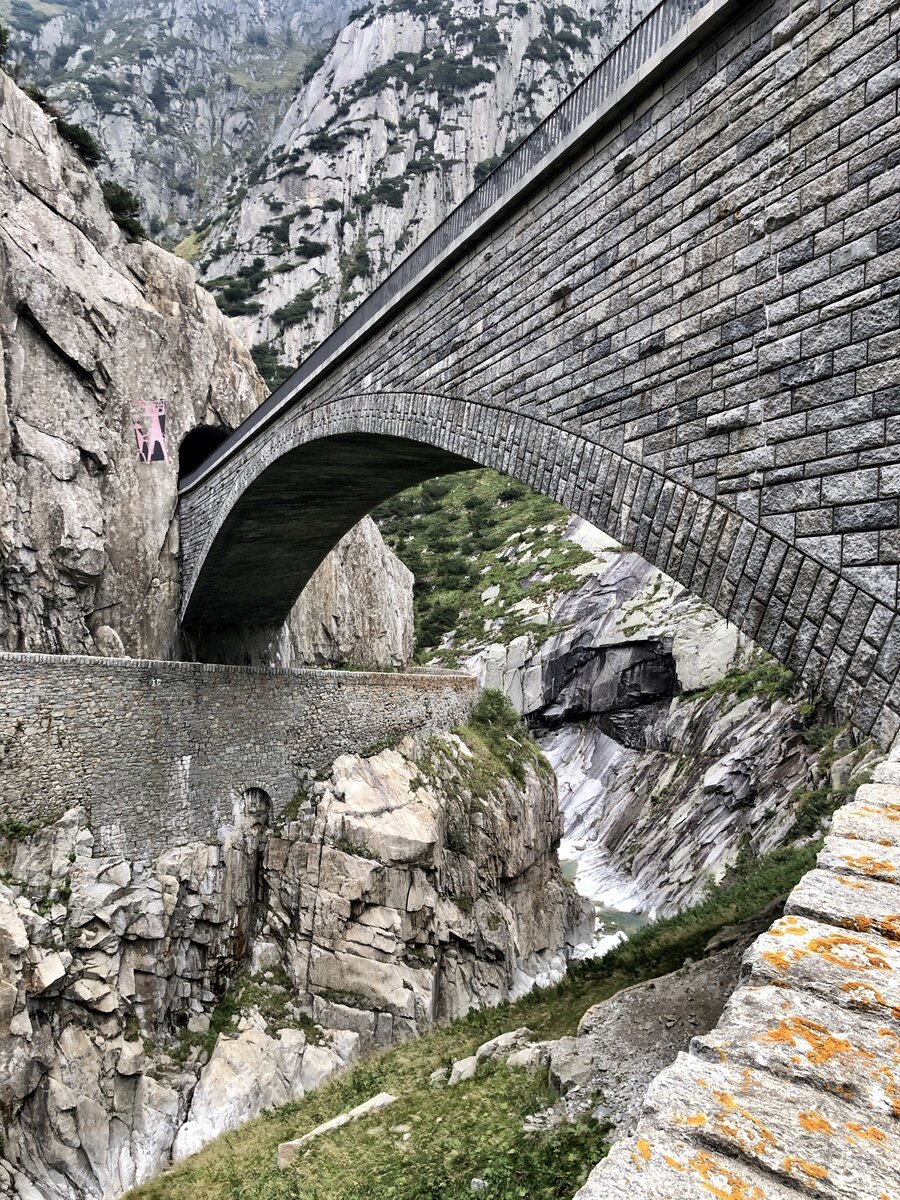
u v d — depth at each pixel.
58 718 18.00
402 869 23.62
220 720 22.70
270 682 24.75
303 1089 18.81
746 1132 2.17
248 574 29.00
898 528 6.46
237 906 22.17
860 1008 2.67
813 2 7.37
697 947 12.69
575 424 10.66
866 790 4.40
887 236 6.64
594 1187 2.02
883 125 6.71
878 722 6.53
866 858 3.59
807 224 7.37
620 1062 9.06
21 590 23.02
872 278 6.75
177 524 28.91
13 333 23.81
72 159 28.80
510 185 12.28
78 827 17.97
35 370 24.28
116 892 18.08
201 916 20.55
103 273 27.80
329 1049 19.88
